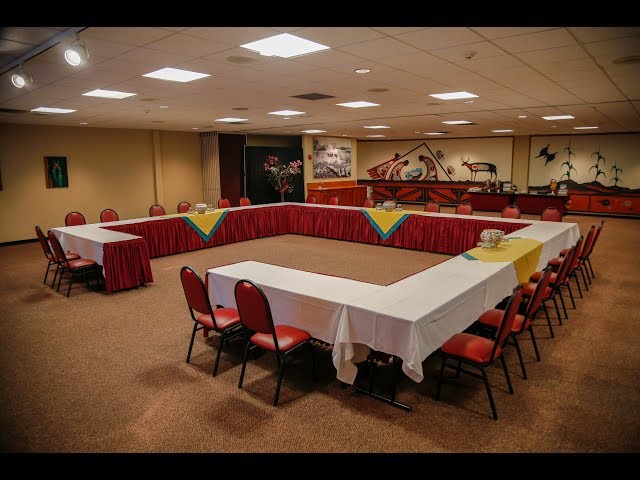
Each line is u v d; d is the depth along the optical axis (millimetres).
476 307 3516
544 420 2801
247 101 6617
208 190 13102
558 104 7156
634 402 3004
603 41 3445
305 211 9773
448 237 7684
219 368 3561
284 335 3148
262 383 3312
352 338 3002
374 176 18500
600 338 4109
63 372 3516
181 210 9047
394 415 2865
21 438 2662
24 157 9602
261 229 9594
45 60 3875
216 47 3559
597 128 12094
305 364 3619
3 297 5555
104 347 3990
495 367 3533
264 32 3146
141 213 11883
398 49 3664
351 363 3090
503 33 3223
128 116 8383
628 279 6199
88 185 10719
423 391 3164
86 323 4602
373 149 18328
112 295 5586
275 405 2994
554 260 5273
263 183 13680
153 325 4523
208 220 8477
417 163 17328
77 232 6391
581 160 13969
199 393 3174
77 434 2697
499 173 15562
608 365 3562
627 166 13227
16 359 3758
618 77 4898
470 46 3592
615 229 10945
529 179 14992
